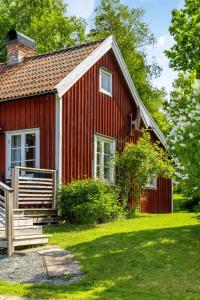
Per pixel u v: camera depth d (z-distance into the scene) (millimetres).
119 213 16688
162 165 18406
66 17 38250
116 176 18953
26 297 7773
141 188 18828
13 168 13906
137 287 8320
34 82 17047
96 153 17922
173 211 24766
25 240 11367
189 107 11281
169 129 12102
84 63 17312
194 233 11992
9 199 11125
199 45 23562
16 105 17078
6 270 9664
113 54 19516
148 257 9961
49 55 19688
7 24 34562
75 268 9523
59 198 15320
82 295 7852
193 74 12477
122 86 20281
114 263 9680
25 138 16797
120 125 19844
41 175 16109
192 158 10945
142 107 21359
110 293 7953
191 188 11336
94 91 18109
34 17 35875
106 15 41344
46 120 16125
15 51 20594
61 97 16000
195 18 23453
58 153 15711
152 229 12914
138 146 18438
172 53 24625
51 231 13484
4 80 18844
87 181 15508
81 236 12320
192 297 7625
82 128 17172
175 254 10094
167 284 8430
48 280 8898
